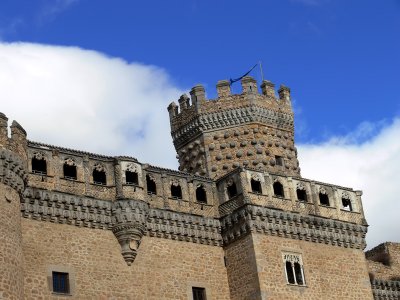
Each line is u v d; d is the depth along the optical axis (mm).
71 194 47875
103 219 48750
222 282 53062
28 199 46094
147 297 48844
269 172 55781
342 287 55656
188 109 64938
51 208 46875
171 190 53875
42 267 45156
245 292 51875
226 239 54125
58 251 46250
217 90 64375
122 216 49031
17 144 44375
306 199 56969
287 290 52250
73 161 49250
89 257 47375
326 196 58562
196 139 63906
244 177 54156
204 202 54938
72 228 47500
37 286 44438
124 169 50438
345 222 57875
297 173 64062
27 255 44875
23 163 44438
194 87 64750
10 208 42438
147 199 51375
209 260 53188
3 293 39719
